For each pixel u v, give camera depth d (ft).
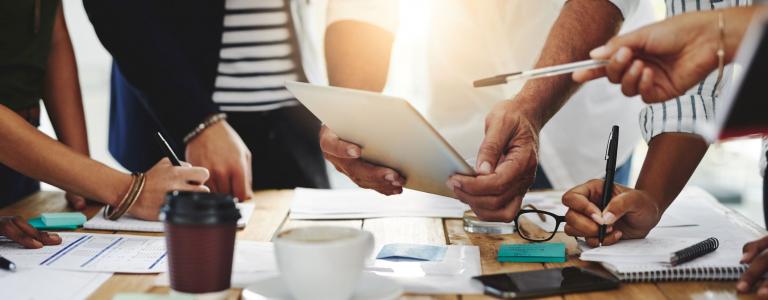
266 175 7.73
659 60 4.25
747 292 3.87
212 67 7.31
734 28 3.97
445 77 8.50
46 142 5.27
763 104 3.25
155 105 6.65
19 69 5.94
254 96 7.45
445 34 8.38
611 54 4.19
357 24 6.50
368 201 6.15
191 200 3.53
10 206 6.08
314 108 4.87
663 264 4.14
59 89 6.55
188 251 3.51
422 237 5.09
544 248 4.57
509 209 5.06
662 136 5.25
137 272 4.17
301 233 3.51
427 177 5.03
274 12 7.29
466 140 8.61
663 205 5.02
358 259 3.42
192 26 7.15
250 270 4.17
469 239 5.05
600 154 8.55
